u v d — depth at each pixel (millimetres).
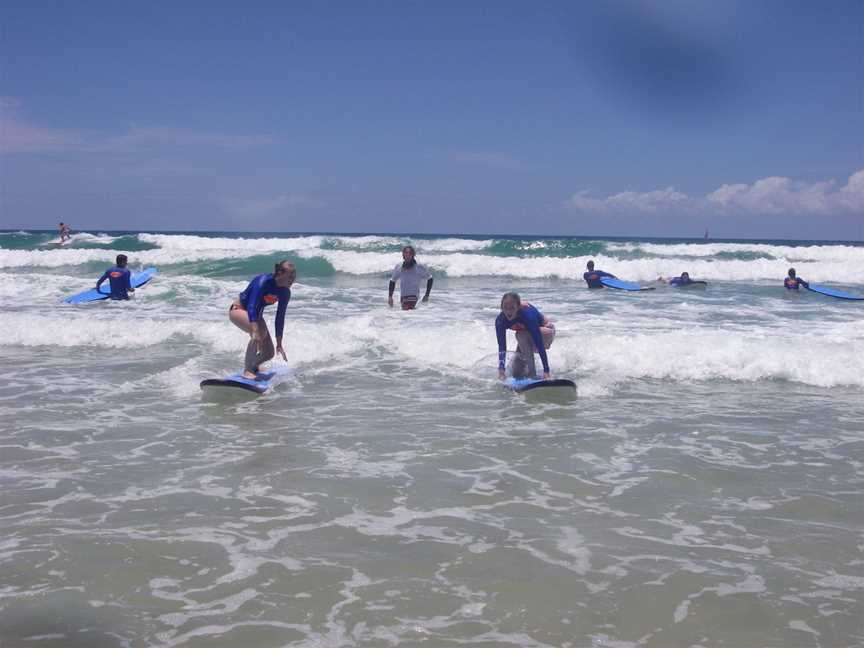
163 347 10266
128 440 6180
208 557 3980
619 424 6793
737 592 3625
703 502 4863
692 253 32062
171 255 26062
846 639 3197
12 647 3066
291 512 4645
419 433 6453
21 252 25188
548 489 5098
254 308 8070
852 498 4941
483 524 4477
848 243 90625
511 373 8641
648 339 9789
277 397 7742
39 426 6555
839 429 6648
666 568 3891
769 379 8664
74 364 9188
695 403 7590
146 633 3207
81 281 17859
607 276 20062
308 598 3545
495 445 6121
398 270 14031
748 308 15391
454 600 3537
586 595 3590
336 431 6500
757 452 5961
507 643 3160
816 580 3760
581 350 9359
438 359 9609
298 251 25984
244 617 3355
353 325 11203
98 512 4609
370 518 4559
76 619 3316
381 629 3268
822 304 16469
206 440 6199
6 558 3930
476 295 17656
